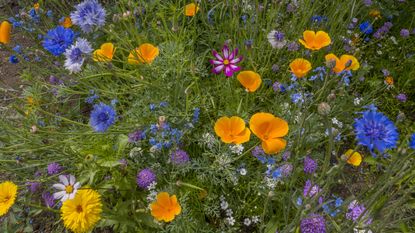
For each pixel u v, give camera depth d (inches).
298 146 24.3
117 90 31.4
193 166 27.5
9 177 31.0
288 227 21.4
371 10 36.9
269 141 22.5
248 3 34.5
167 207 22.8
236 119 23.4
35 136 28.4
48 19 38.3
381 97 34.3
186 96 27.5
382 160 29.4
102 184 26.4
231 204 27.4
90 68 31.7
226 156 26.3
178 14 33.5
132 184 26.8
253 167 28.6
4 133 30.4
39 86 32.7
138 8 32.7
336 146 31.0
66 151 26.8
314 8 35.2
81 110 35.0
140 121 28.7
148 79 30.1
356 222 21.2
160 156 27.8
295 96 28.8
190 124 27.7
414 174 20.8
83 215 21.2
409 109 33.8
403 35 35.8
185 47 34.6
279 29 36.1
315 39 27.6
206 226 26.3
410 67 35.4
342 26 34.2
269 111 31.4
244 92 31.6
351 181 30.2
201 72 32.4
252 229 27.5
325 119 18.1
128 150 28.8
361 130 17.3
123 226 25.6
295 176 25.3
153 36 34.9
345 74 29.4
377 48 37.5
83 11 26.3
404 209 25.4
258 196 27.3
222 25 35.4
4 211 22.7
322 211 25.0
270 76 33.9
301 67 26.7
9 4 43.0
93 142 28.4
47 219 29.2
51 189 28.4
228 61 28.3
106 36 35.7
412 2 39.1
